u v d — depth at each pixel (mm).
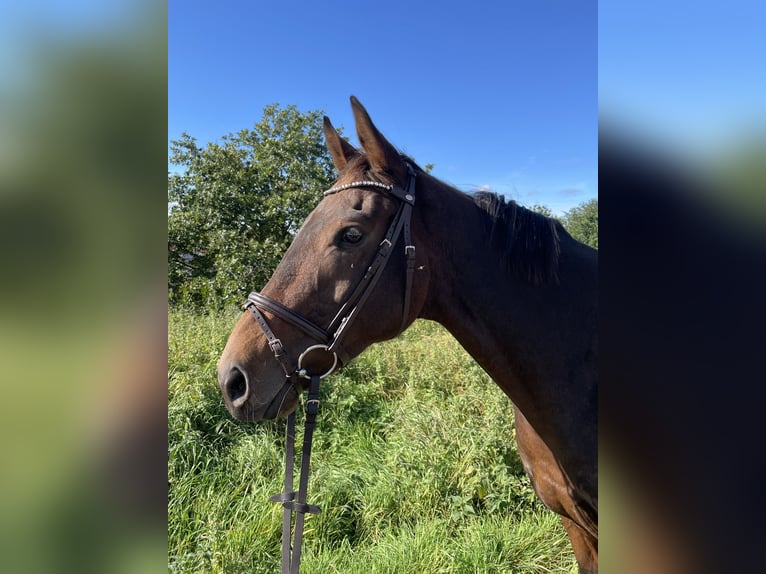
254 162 12414
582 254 1647
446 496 3299
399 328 1517
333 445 4000
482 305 1563
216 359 4625
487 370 1652
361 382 5457
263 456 3633
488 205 1621
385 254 1462
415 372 5586
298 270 1461
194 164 11891
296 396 1492
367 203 1477
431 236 1554
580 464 1527
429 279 1551
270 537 2898
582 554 1896
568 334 1539
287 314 1424
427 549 2820
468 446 3596
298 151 12789
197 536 2857
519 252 1528
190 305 9633
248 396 1402
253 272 10133
